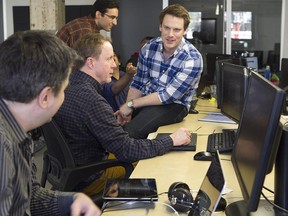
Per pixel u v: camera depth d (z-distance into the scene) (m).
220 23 7.02
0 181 0.96
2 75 1.04
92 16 3.67
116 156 2.02
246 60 4.04
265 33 6.97
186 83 2.70
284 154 1.26
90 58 2.09
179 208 1.38
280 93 1.03
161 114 2.65
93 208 1.38
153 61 2.83
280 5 6.84
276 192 1.33
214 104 3.55
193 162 1.90
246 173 1.27
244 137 1.43
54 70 1.08
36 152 4.14
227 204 1.39
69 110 2.01
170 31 2.63
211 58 4.13
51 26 4.32
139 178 1.64
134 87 3.01
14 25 7.48
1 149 0.96
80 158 2.07
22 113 1.08
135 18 7.28
